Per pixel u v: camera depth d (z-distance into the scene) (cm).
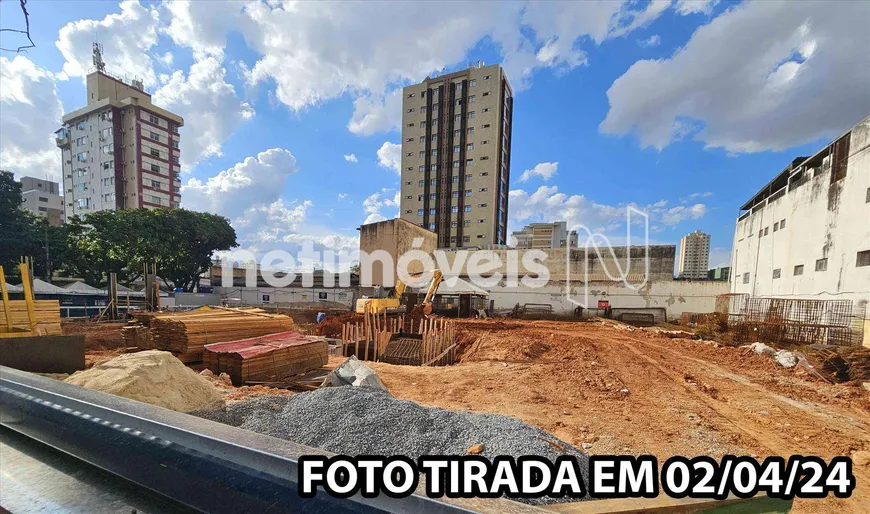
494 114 5300
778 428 566
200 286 4453
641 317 2662
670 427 553
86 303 2242
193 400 455
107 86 5000
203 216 3816
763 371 967
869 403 705
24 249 2883
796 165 1862
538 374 877
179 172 5291
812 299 1586
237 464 108
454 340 1574
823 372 935
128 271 3338
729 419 601
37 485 121
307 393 518
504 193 5972
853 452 486
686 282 2661
